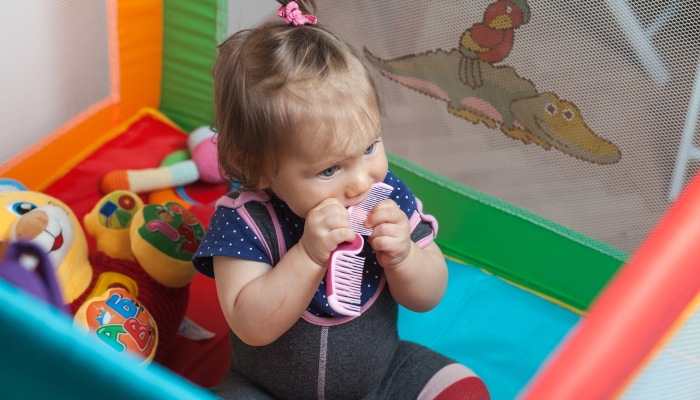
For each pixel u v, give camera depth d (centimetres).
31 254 73
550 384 48
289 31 77
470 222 127
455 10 106
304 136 71
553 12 98
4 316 55
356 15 115
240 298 79
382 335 89
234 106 75
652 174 102
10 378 59
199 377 109
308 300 78
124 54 144
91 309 91
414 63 114
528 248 123
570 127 105
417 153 124
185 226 106
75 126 141
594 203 110
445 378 91
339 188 75
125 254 105
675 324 52
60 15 127
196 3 142
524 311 122
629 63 95
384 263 80
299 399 90
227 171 82
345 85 72
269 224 82
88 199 137
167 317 104
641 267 51
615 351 49
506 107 110
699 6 86
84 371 53
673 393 56
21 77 123
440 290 88
